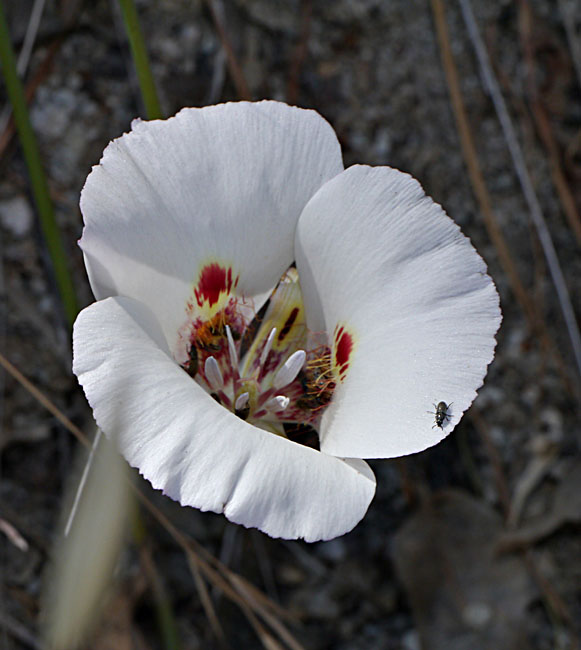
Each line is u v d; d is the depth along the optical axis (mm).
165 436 160
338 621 263
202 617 254
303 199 187
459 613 263
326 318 192
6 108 252
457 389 174
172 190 175
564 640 268
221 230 182
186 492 158
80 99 259
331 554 265
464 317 177
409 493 269
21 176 252
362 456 173
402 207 182
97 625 223
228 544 256
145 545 224
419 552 264
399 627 266
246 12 273
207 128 178
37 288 251
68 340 250
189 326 188
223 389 197
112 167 171
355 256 184
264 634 239
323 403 192
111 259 170
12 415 247
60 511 248
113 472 138
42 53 257
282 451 165
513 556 270
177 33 267
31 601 243
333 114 276
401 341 179
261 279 192
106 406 159
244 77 270
